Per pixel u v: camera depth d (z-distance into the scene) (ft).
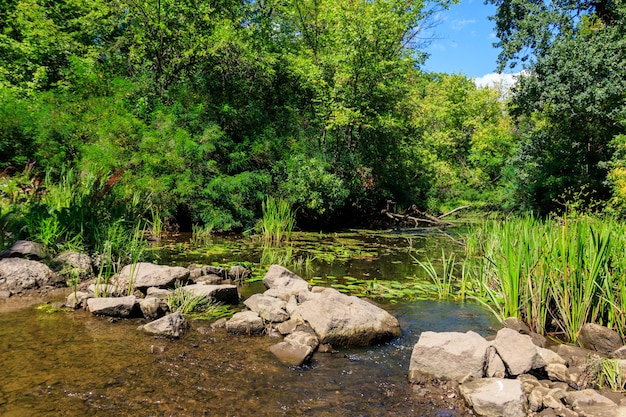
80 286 19.12
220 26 47.80
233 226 42.06
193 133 42.80
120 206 25.35
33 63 43.70
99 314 16.01
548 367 12.51
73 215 22.67
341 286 22.15
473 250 32.99
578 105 50.49
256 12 58.59
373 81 52.49
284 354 13.28
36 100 37.99
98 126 37.22
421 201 75.10
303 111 56.95
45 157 34.60
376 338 15.12
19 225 22.39
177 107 42.88
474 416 10.37
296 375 12.19
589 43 50.90
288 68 54.39
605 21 56.39
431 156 75.51
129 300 16.33
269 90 56.18
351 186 54.75
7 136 34.42
